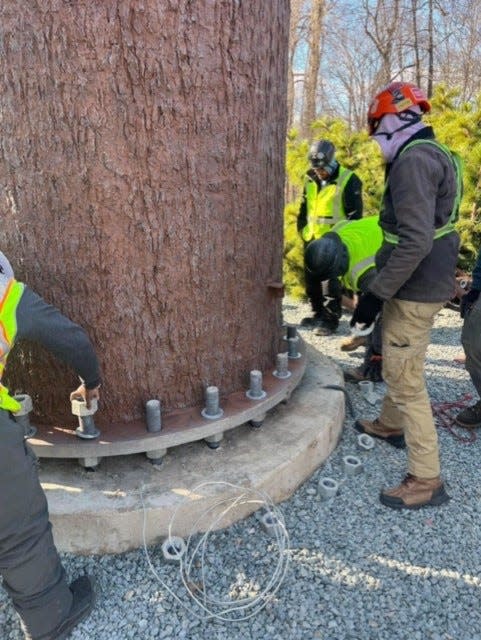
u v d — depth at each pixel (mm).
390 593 2188
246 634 2027
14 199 2311
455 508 2652
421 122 2359
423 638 2012
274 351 3121
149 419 2471
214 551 2361
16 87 2172
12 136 2234
